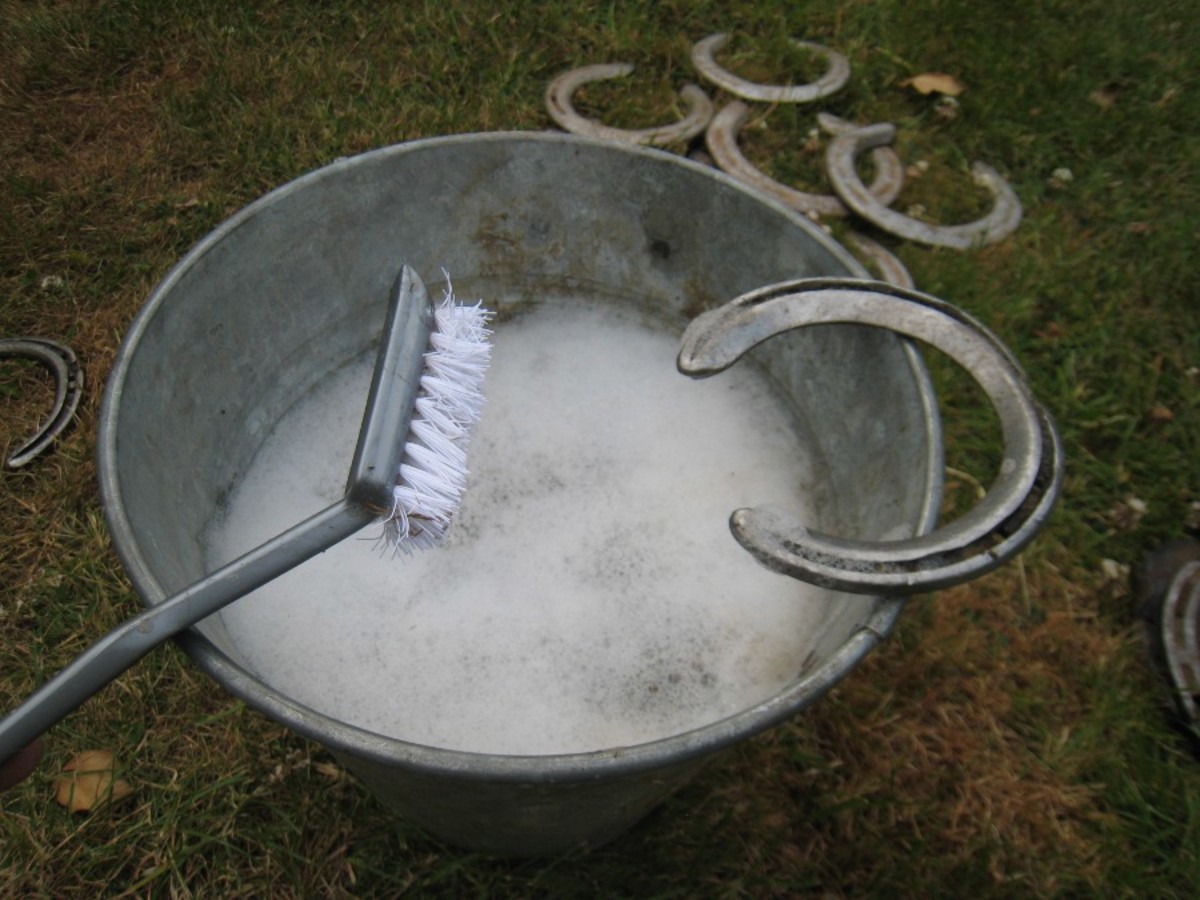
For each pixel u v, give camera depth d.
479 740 1.08
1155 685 1.58
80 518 1.64
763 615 1.18
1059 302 2.04
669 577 1.21
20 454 1.70
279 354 1.30
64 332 1.88
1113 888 1.39
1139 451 1.83
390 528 0.86
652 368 1.42
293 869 1.34
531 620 1.17
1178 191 2.23
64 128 2.18
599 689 1.12
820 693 0.86
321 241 1.27
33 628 1.53
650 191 1.32
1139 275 2.08
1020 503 0.97
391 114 2.24
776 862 1.38
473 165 1.31
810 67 2.46
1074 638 1.61
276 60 2.31
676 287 1.42
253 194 2.09
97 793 1.36
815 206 2.14
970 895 1.36
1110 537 1.74
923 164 2.27
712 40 2.47
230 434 1.24
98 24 2.34
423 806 1.09
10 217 1.98
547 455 1.32
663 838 1.39
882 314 1.10
